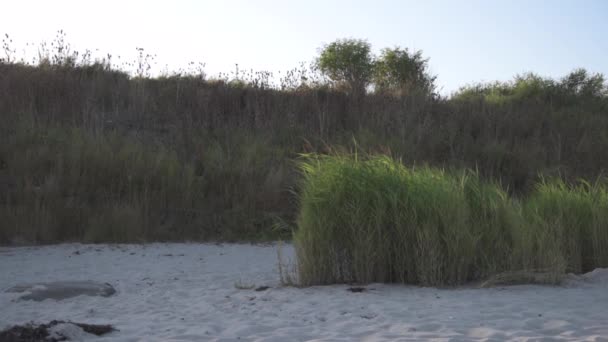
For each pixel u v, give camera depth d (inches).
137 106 682.2
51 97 659.4
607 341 155.8
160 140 623.2
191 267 352.5
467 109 768.3
